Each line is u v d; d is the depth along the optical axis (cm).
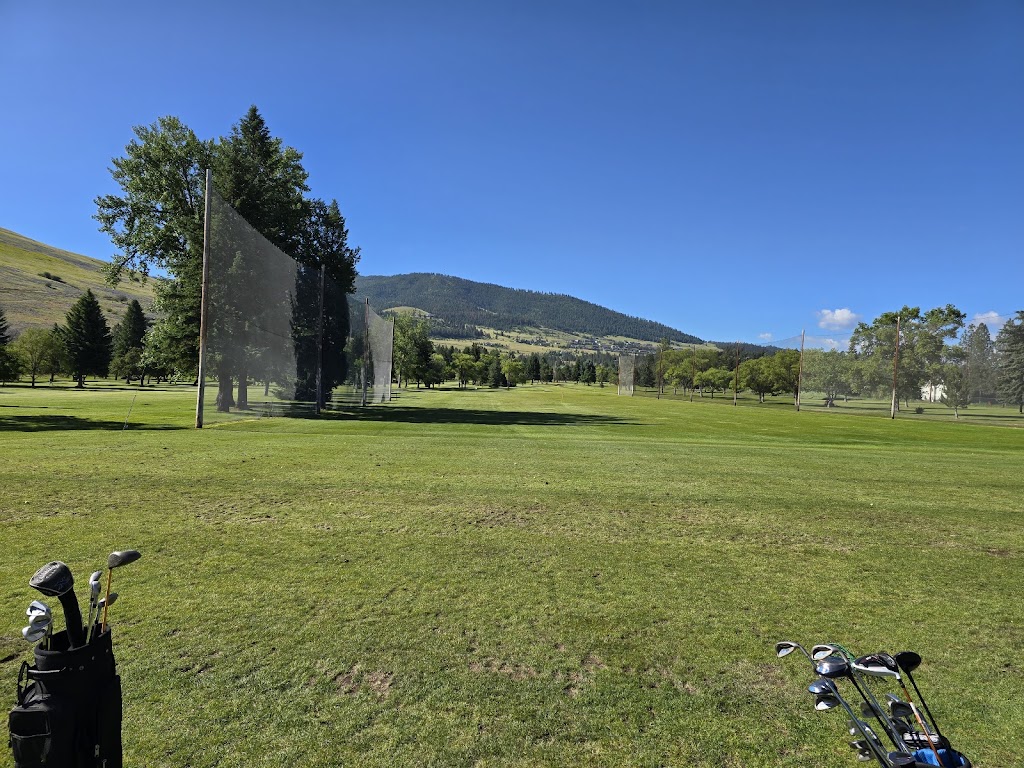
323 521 664
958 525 749
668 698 321
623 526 691
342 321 3109
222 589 457
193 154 2836
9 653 342
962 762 179
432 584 482
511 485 917
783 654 222
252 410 2214
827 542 652
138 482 836
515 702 312
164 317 2845
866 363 5162
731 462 1295
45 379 9025
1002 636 416
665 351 10075
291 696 311
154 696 307
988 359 4406
